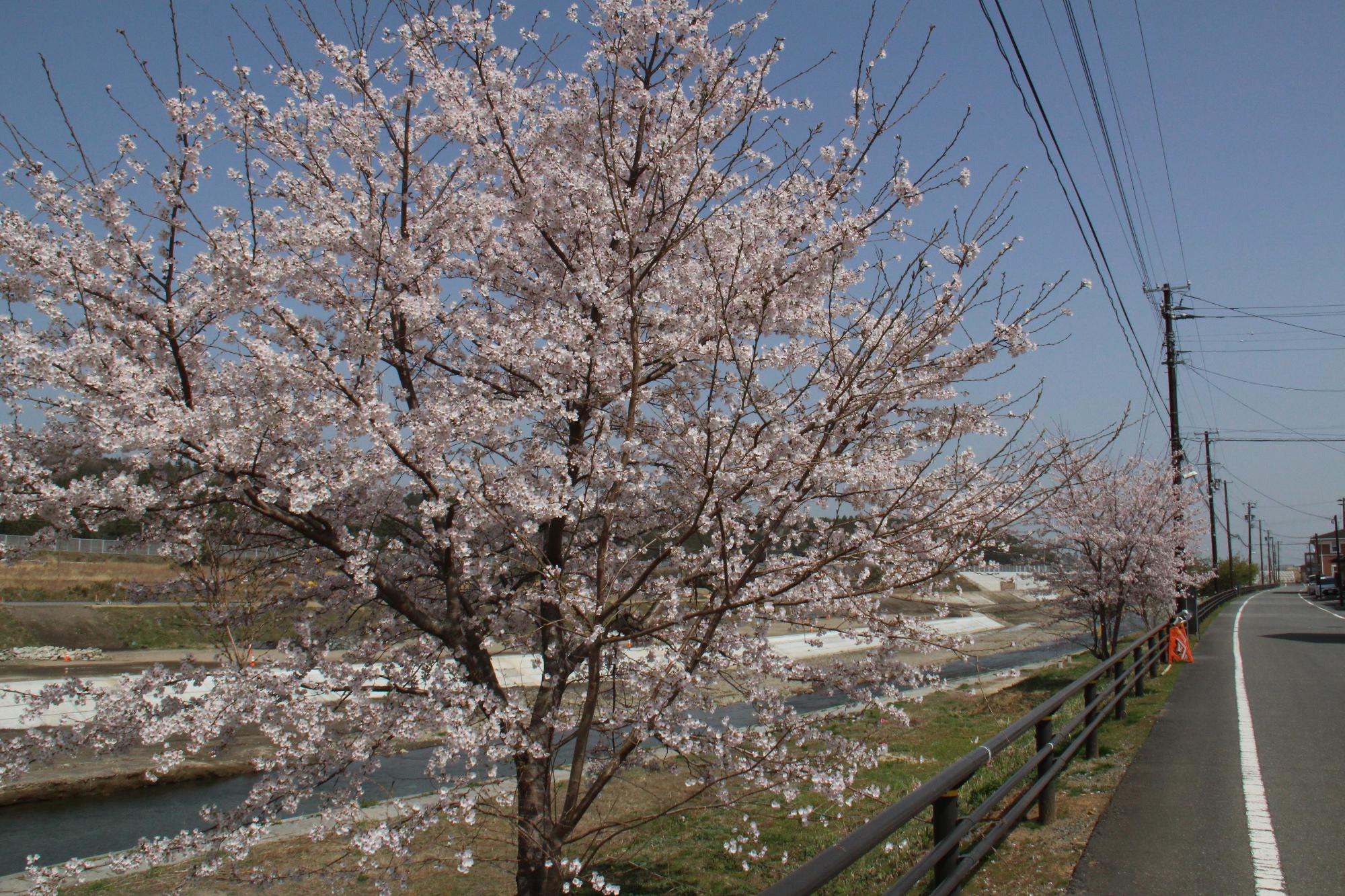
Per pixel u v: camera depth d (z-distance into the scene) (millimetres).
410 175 5711
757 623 5191
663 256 5629
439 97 5625
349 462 4633
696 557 5219
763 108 6129
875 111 5605
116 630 21984
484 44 5750
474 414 4859
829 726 5746
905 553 4910
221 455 4223
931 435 5422
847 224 5422
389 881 4695
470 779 4613
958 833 3762
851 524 5266
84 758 11742
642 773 9062
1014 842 5301
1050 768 5672
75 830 9633
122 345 4648
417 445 4688
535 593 5098
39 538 4387
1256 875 4668
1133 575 16438
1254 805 6074
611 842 7383
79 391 4234
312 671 4555
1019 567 16734
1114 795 6383
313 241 4984
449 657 4930
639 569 5684
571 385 5531
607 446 5246
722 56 5797
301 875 4738
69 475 4457
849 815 7527
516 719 4855
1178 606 22062
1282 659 16672
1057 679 17422
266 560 5516
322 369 4707
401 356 5301
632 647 5406
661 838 7469
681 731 4883
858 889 5262
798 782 4887
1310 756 7727
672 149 5723
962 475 4938
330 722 4570
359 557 4715
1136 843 5223
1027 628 33656
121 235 4590
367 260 5109
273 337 4910
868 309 4535
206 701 4254
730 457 4715
